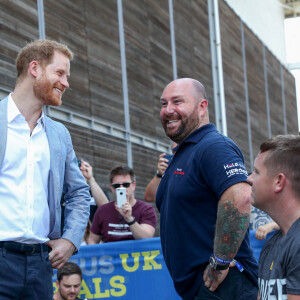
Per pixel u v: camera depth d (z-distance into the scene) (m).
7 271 2.60
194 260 2.96
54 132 2.88
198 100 3.15
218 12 15.81
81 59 9.25
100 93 9.77
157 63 12.16
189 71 13.69
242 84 17.12
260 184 2.13
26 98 2.77
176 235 3.00
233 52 16.70
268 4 21.94
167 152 12.37
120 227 4.90
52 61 2.79
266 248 2.19
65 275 4.46
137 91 11.18
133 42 11.21
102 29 10.04
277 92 20.83
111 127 10.02
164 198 3.15
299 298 1.93
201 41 14.69
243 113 16.86
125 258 4.68
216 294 2.92
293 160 2.07
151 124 11.67
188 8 14.09
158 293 4.64
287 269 2.00
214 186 2.90
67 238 2.87
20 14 7.62
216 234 2.86
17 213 2.65
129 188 4.93
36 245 2.70
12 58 7.34
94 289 4.66
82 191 3.02
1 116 2.69
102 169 9.54
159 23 12.43
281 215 2.11
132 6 11.30
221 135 3.03
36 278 2.68
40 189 2.75
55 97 2.79
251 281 3.02
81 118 9.09
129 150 10.59
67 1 8.93
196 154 2.98
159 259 4.66
